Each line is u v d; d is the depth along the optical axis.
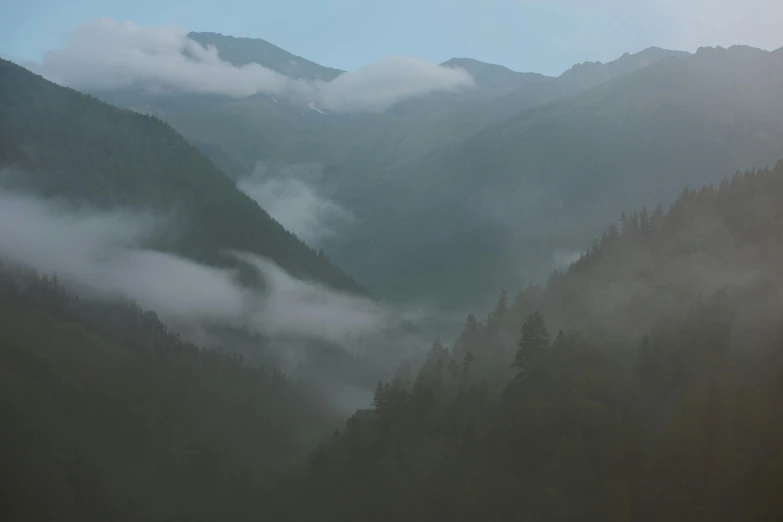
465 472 152.12
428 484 153.88
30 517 157.88
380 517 154.25
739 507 120.00
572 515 132.25
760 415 131.25
